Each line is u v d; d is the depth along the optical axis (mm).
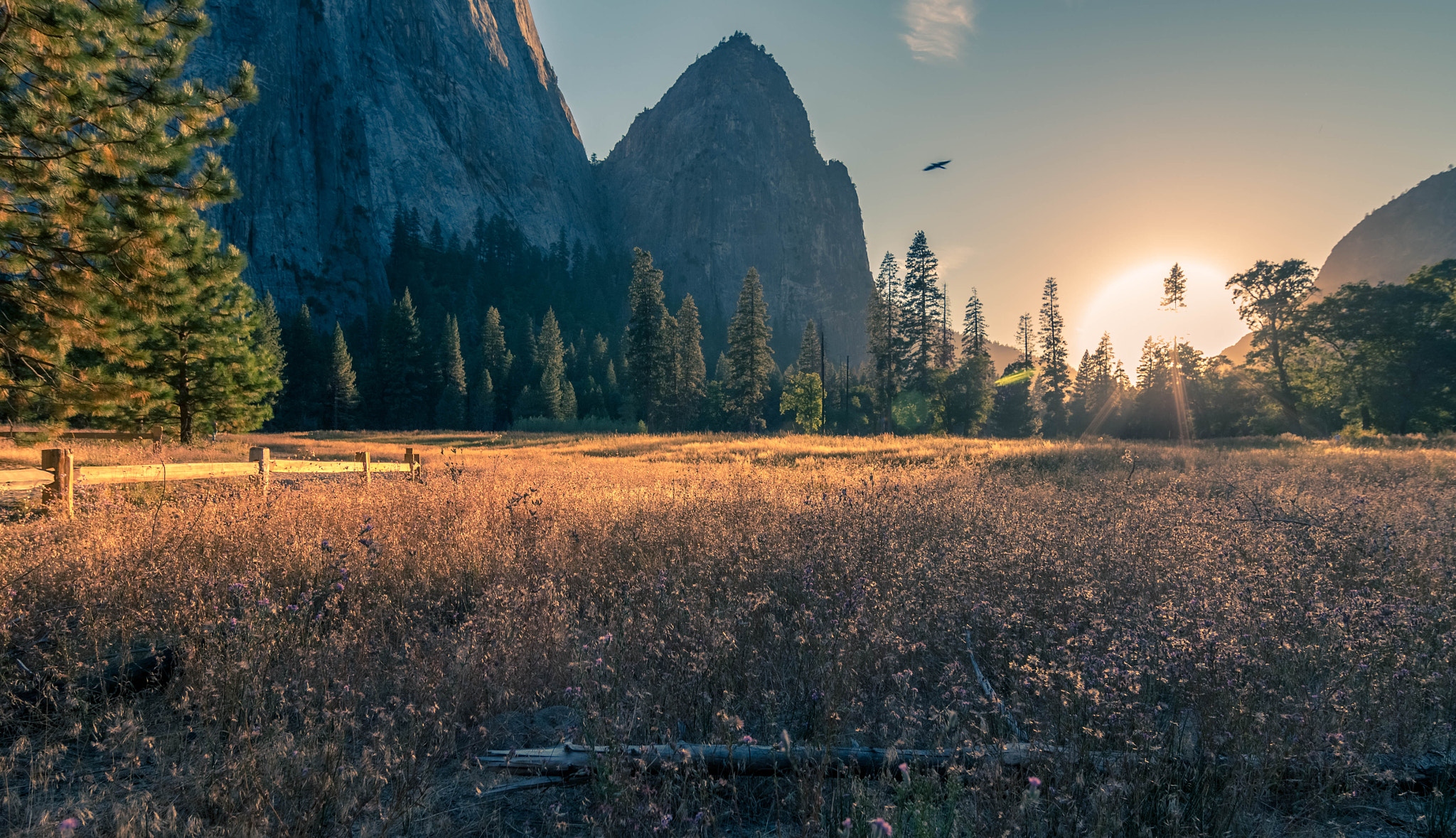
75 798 2570
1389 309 43812
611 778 2443
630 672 3566
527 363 105625
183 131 6750
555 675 3580
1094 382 76375
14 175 6059
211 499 7113
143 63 6477
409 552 5617
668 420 68750
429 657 3648
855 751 2803
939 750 2760
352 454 23484
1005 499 9148
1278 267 48875
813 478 12883
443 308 140250
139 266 6773
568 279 194125
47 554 4910
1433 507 8523
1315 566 5312
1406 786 2852
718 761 2770
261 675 3229
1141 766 2555
